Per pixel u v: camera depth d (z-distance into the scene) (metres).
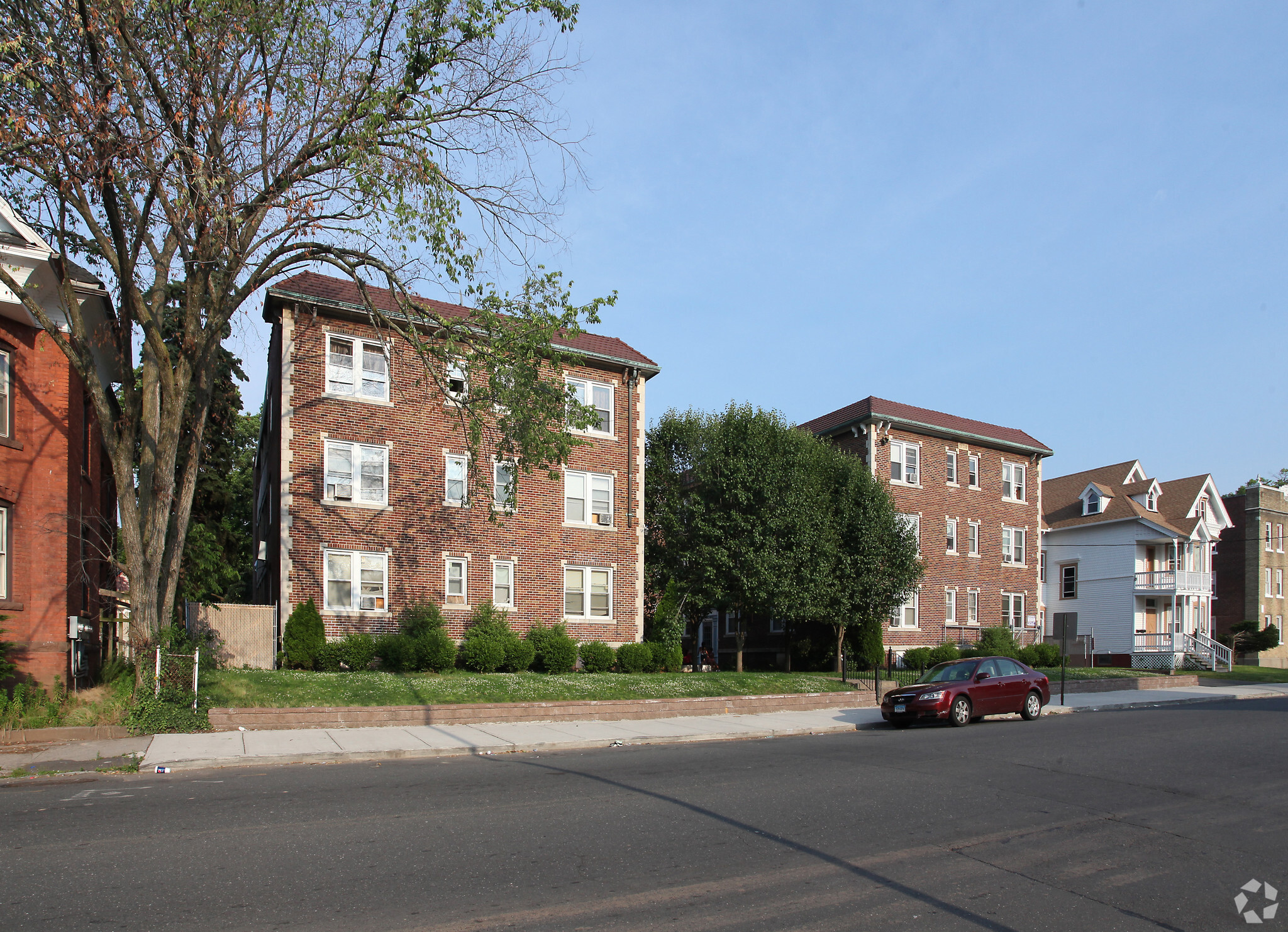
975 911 6.42
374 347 24.83
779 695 22.62
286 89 14.77
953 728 18.89
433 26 14.91
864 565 30.28
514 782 11.20
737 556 28.67
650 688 22.23
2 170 14.41
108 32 13.57
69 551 18.33
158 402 15.59
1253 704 26.42
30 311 14.16
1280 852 8.23
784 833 8.58
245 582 47.28
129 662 16.81
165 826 8.47
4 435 15.98
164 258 15.10
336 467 23.94
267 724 15.41
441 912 6.08
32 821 8.68
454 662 23.95
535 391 17.53
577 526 27.78
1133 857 7.97
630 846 7.92
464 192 16.62
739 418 30.39
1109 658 46.00
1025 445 41.81
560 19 15.48
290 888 6.55
